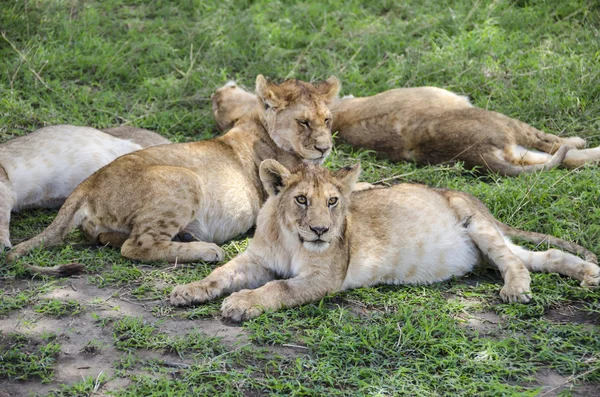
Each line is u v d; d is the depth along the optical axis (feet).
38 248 34.40
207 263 34.42
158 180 34.96
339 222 30.76
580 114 48.62
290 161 39.65
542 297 31.01
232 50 56.90
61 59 54.49
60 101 50.57
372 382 25.46
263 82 39.06
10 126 47.01
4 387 25.00
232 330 28.60
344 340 27.63
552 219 37.14
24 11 58.90
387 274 32.63
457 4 61.36
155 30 59.82
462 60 54.54
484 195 39.37
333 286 30.89
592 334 28.37
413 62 54.95
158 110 50.70
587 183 39.91
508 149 44.09
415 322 29.27
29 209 41.78
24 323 28.76
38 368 25.84
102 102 50.93
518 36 57.00
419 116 45.85
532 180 40.42
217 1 63.46
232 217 37.14
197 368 25.95
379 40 58.08
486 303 31.07
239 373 25.63
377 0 63.77
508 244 34.42
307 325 28.96
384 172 44.70
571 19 59.47
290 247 31.17
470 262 34.04
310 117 38.75
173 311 29.94
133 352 26.99
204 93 52.60
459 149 44.39
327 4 63.62
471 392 25.08
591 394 25.29
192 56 57.16
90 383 24.89
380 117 46.83
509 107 49.32
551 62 53.21
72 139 42.37
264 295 29.60
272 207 31.73
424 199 34.14
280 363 26.50
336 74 54.29
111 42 58.18
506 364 26.68
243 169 38.19
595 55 53.42
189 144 37.78
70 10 61.57
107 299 30.78
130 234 35.14
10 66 52.80
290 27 60.49
